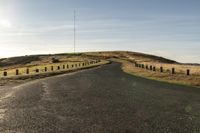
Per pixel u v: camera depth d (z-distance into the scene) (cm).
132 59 19525
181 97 1764
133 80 3136
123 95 1842
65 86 2473
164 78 3400
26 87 2423
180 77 3341
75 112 1272
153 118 1151
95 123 1060
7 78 3728
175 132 941
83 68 7294
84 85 2552
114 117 1166
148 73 4219
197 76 3309
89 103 1519
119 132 938
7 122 1088
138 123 1062
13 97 1781
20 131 955
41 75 4447
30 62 18962
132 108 1370
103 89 2211
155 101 1591
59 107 1402
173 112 1273
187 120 1116
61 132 935
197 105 1469
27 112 1279
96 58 19475
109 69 6116
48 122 1079
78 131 948
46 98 1717
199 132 943
